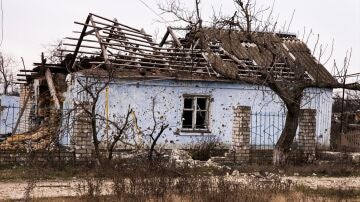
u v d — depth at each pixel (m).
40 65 21.62
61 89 21.36
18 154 14.48
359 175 15.29
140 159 14.30
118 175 11.25
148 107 19.81
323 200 10.32
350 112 30.50
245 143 16.92
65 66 21.78
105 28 21.06
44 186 11.54
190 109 20.75
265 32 18.67
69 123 17.27
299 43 25.48
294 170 15.28
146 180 10.25
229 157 16.70
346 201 10.56
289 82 16.80
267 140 21.64
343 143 24.28
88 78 17.92
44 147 15.41
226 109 21.23
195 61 21.69
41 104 21.84
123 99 19.34
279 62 21.55
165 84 20.20
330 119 23.23
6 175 12.58
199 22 17.38
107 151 15.47
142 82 19.72
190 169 14.03
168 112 20.25
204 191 10.06
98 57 21.02
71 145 15.87
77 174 13.08
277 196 10.30
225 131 21.19
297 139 19.86
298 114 16.50
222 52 22.86
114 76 18.59
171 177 11.15
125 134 17.22
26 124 23.92
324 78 23.12
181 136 20.42
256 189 10.85
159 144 19.91
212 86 21.02
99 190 10.13
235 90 21.39
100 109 18.72
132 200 9.42
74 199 9.98
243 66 21.16
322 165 16.33
